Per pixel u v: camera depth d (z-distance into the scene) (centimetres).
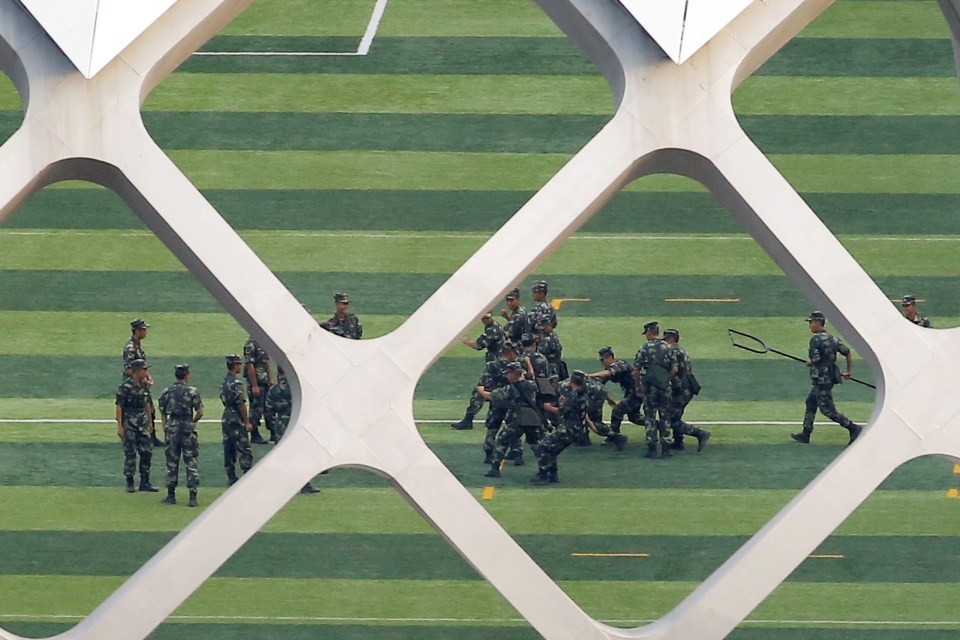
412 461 3209
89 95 3184
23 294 10631
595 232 11356
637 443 9262
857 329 3253
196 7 3238
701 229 11400
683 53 3197
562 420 8612
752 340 10181
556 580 7562
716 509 8312
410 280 10662
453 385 9894
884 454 3256
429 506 3222
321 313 10300
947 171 11775
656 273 10900
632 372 9050
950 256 10919
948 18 3862
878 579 7638
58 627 7106
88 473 8788
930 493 8569
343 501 8531
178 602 3188
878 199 11475
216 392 9738
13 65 3291
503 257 3203
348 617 7294
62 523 8194
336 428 3197
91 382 9769
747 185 3238
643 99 3231
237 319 3328
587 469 8856
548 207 3209
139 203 3278
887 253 10938
